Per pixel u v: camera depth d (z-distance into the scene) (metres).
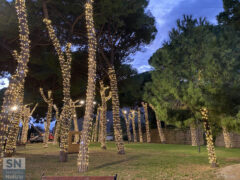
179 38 9.88
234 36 8.48
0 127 9.30
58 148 20.66
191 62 8.98
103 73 19.94
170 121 10.12
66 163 10.86
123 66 20.03
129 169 9.08
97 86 22.17
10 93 9.65
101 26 16.56
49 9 14.10
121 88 20.83
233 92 7.87
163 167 9.55
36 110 34.03
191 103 8.72
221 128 10.32
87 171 8.66
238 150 18.23
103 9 13.41
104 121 19.69
